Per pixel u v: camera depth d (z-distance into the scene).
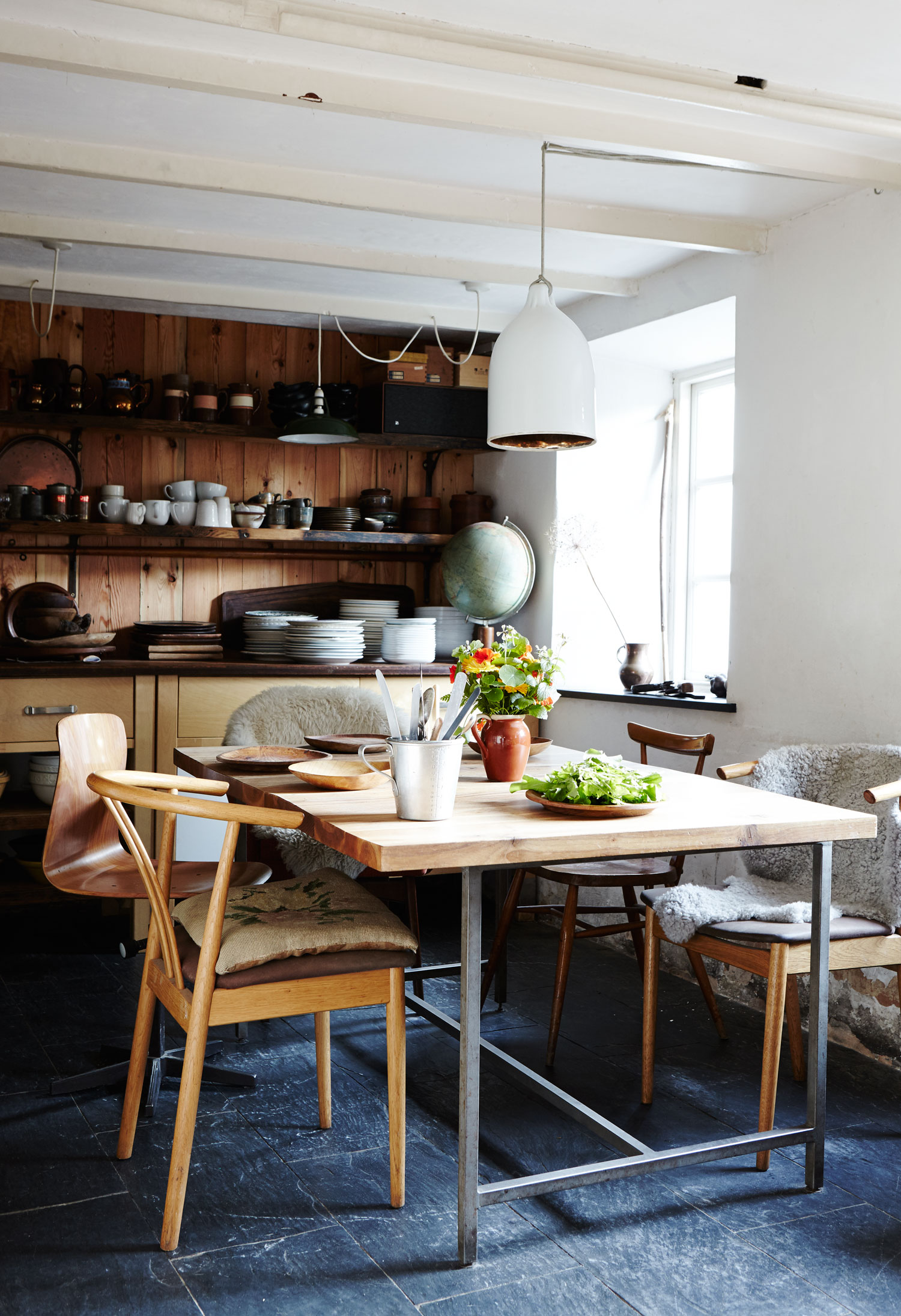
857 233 3.29
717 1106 2.75
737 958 2.47
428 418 4.89
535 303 2.82
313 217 3.60
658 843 2.08
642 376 4.74
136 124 2.93
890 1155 2.50
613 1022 3.37
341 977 2.17
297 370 4.99
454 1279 1.99
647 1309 1.91
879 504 3.22
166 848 2.29
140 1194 2.27
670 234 3.55
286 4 2.25
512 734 2.65
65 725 2.73
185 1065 2.06
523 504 4.92
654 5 2.30
